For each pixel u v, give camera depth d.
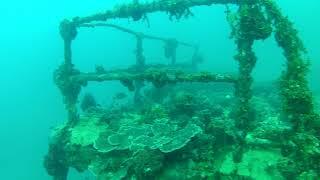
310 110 7.17
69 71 12.55
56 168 12.05
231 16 8.60
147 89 16.23
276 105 12.96
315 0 63.41
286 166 7.20
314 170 6.64
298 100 7.14
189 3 9.67
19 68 72.94
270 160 7.84
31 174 34.50
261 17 8.29
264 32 8.23
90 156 10.31
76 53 69.06
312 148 6.66
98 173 9.30
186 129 8.87
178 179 7.86
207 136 8.65
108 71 12.99
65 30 12.43
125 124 11.13
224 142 8.81
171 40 20.64
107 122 11.91
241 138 8.59
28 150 39.22
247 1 8.36
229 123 9.21
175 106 11.12
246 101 8.76
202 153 8.30
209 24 69.38
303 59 7.83
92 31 88.69
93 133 11.16
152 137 9.15
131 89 11.26
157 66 17.06
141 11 10.55
